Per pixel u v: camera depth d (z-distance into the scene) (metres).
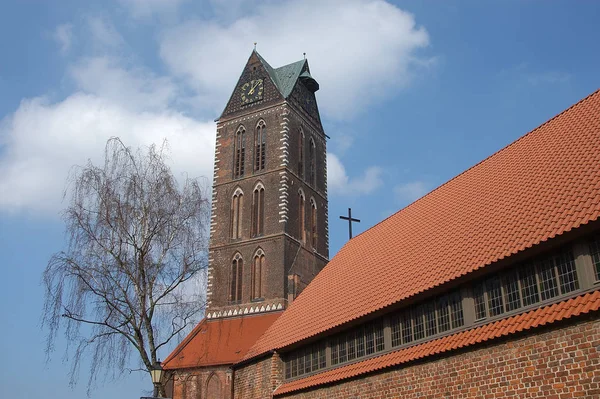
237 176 77.19
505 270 23.59
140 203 31.27
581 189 22.89
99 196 30.56
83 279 28.98
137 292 29.77
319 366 34.75
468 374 23.44
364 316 30.44
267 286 69.19
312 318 36.97
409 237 34.59
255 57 82.00
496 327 22.78
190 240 31.45
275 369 38.22
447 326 25.91
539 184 26.42
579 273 20.47
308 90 83.88
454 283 25.39
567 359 19.67
